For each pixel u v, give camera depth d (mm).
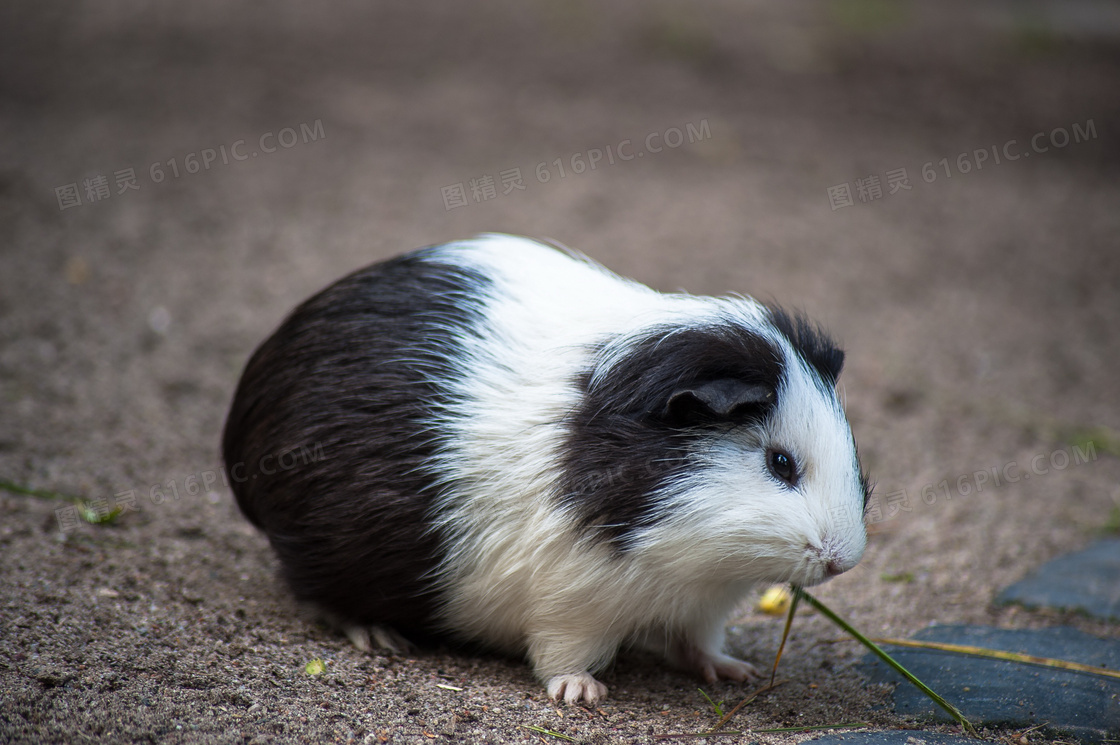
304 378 3355
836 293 7508
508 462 3088
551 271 3504
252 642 3203
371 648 3361
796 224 8617
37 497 4145
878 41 14125
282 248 7246
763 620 4051
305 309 3576
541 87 11164
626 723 2984
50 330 5773
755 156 9969
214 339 6047
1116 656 3496
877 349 6844
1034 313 7652
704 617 3305
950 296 7789
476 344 3242
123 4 12492
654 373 3012
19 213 7094
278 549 3432
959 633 3736
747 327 3168
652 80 11742
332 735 2641
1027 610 4016
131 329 5992
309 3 13320
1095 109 12031
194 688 2795
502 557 3115
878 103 11766
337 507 3213
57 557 3631
